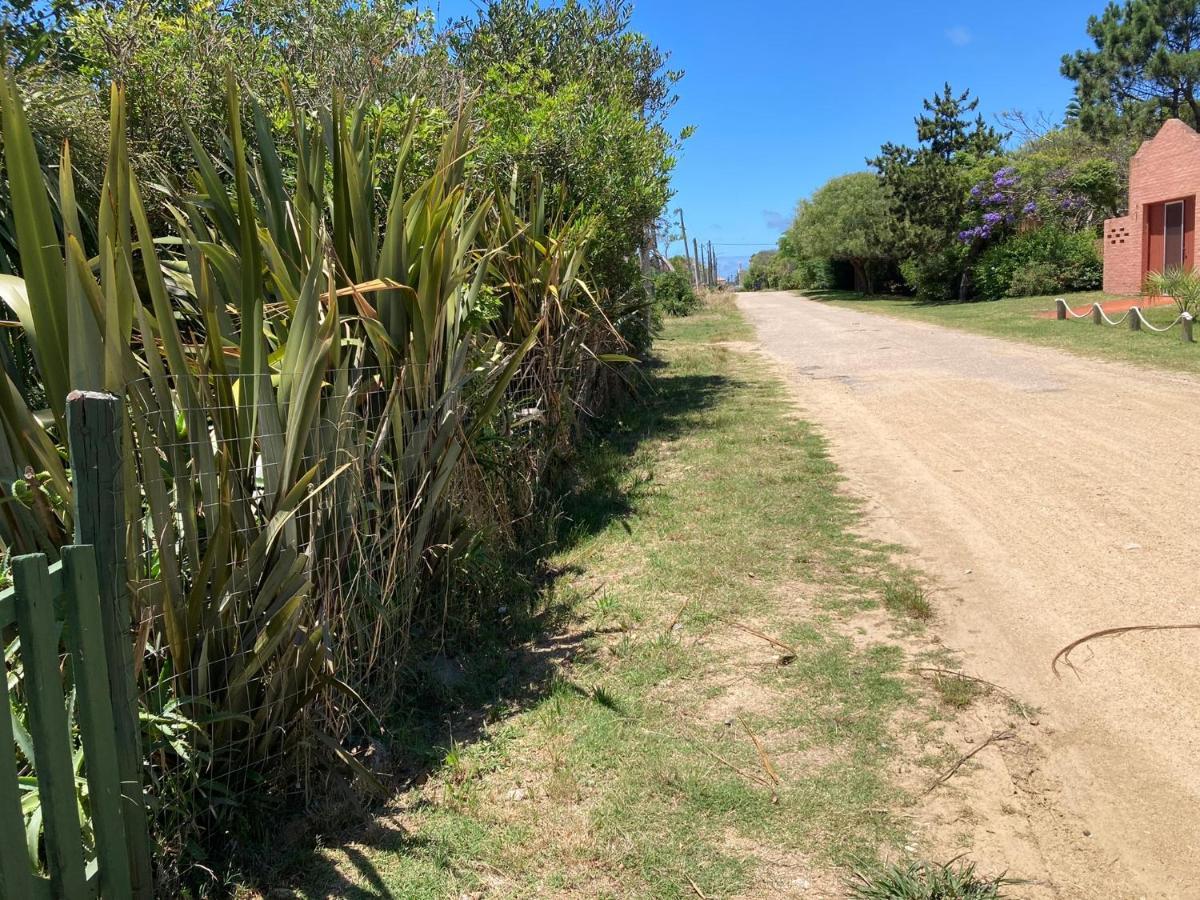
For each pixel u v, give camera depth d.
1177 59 31.23
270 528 3.05
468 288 5.11
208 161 3.98
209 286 3.03
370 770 3.42
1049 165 30.16
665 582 5.16
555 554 5.80
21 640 2.06
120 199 2.65
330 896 2.79
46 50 6.11
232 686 2.96
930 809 3.04
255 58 7.13
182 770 2.92
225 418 2.98
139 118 6.35
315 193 4.04
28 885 2.06
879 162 34.97
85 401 2.27
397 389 3.97
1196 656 3.93
